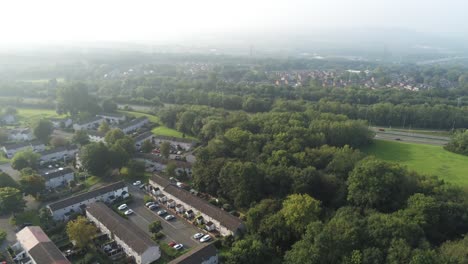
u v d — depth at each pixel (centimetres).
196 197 14062
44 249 10600
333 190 13475
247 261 10144
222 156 16488
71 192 15575
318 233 9975
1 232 11650
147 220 13388
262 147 17262
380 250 9381
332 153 15962
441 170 17388
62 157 19750
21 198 13425
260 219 11712
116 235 11719
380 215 10831
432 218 11119
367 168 12738
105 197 14738
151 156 18688
